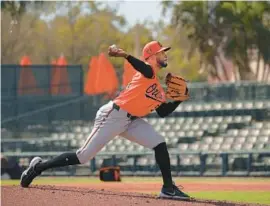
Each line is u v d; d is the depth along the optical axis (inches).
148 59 824.9
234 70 3513.8
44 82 2524.6
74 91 2539.4
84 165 2034.9
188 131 2290.8
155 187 1488.7
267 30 3307.1
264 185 1550.2
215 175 1931.6
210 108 2321.6
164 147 830.5
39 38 3848.4
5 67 2481.5
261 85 2288.4
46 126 2417.6
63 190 883.4
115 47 799.1
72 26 3971.5
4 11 3523.6
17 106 2482.8
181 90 843.4
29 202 788.0
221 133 2246.6
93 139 834.2
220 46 3486.7
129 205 764.0
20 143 2326.5
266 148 2138.3
